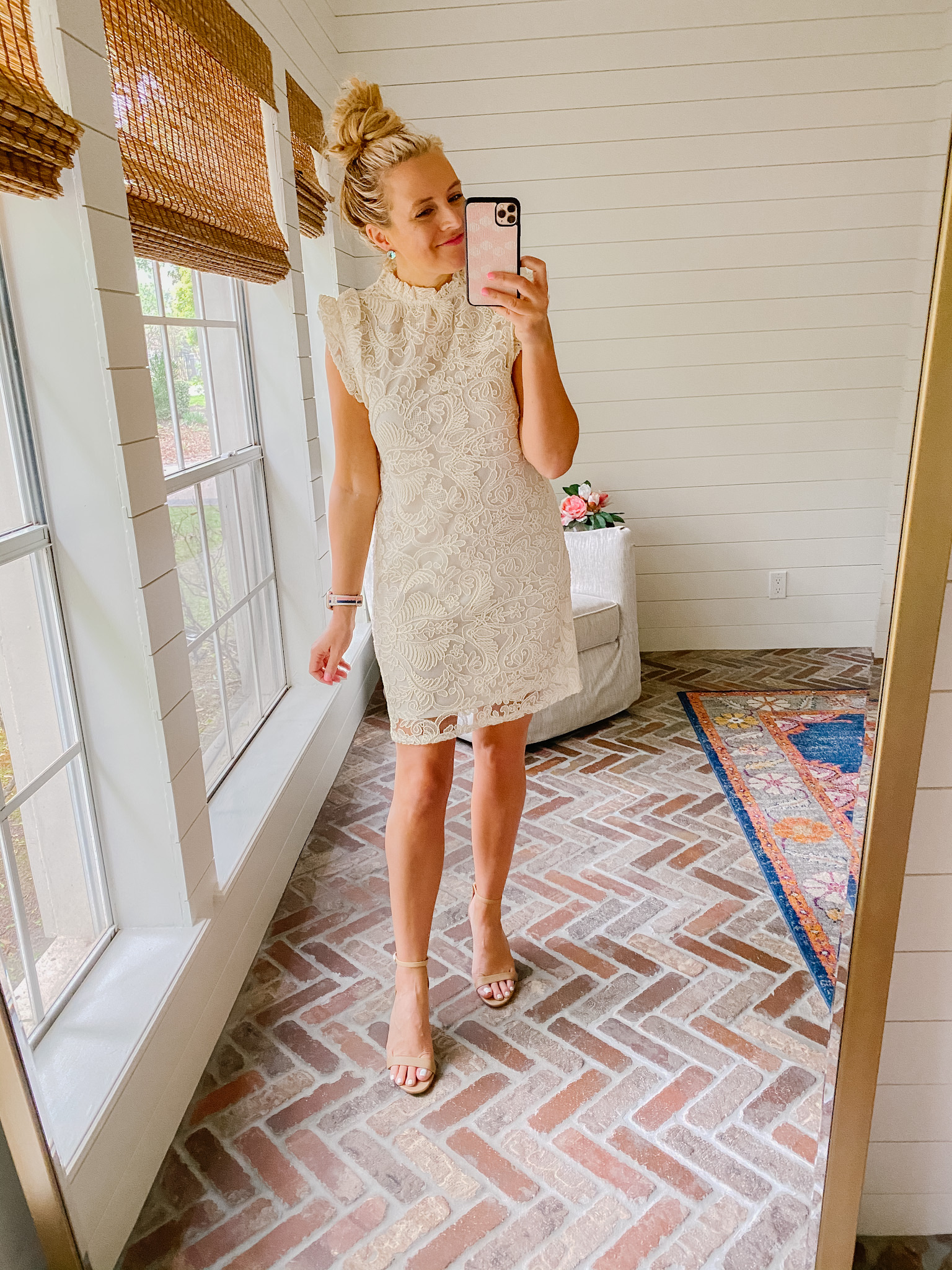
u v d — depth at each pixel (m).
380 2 3.59
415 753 1.70
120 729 1.65
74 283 1.45
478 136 3.71
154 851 1.72
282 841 2.36
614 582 3.38
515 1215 1.43
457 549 1.59
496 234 1.38
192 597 2.31
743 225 3.75
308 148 3.05
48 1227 1.22
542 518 1.66
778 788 2.84
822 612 4.17
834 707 3.49
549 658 1.73
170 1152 1.57
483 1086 1.70
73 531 1.56
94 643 1.60
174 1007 1.61
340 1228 1.42
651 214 3.75
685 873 2.38
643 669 4.01
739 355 3.88
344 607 1.77
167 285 2.27
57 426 1.51
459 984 1.98
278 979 2.02
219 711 2.45
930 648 1.01
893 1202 1.32
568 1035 1.82
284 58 2.78
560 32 3.60
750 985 1.94
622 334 3.88
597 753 3.15
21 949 1.48
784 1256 1.35
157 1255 1.39
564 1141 1.57
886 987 1.14
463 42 3.63
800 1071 1.71
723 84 3.62
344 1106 1.66
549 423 1.52
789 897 2.24
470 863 2.46
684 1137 1.57
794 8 3.53
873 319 3.82
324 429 3.46
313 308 3.39
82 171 1.42
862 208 3.71
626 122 3.67
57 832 1.61
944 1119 1.25
